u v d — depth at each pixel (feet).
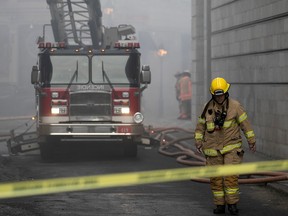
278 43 55.52
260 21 60.18
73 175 47.34
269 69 58.23
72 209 33.22
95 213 32.17
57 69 58.29
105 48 59.82
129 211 32.81
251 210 33.71
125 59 58.65
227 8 71.82
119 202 35.53
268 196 38.32
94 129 57.36
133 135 57.82
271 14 56.80
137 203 35.27
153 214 32.09
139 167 52.85
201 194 38.78
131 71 58.59
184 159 56.54
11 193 17.01
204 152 32.76
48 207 33.65
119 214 31.99
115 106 58.08
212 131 32.27
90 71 58.29
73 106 57.82
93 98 57.98
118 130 57.62
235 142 32.30
